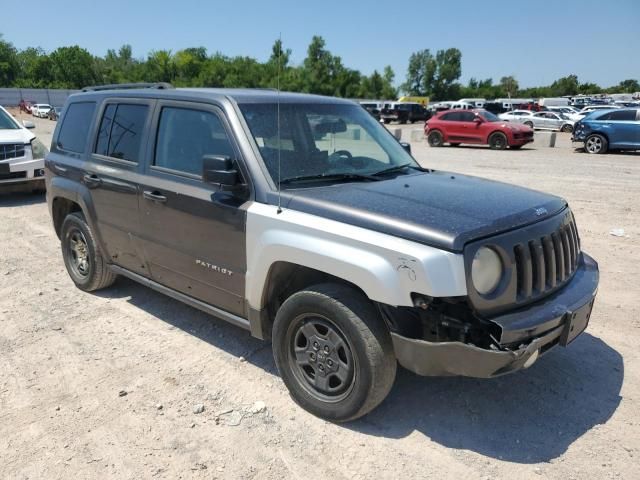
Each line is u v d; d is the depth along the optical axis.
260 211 3.43
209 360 4.14
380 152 4.36
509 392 3.68
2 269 6.25
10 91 80.38
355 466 2.97
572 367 4.01
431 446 3.14
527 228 3.10
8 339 4.48
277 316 3.45
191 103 4.03
